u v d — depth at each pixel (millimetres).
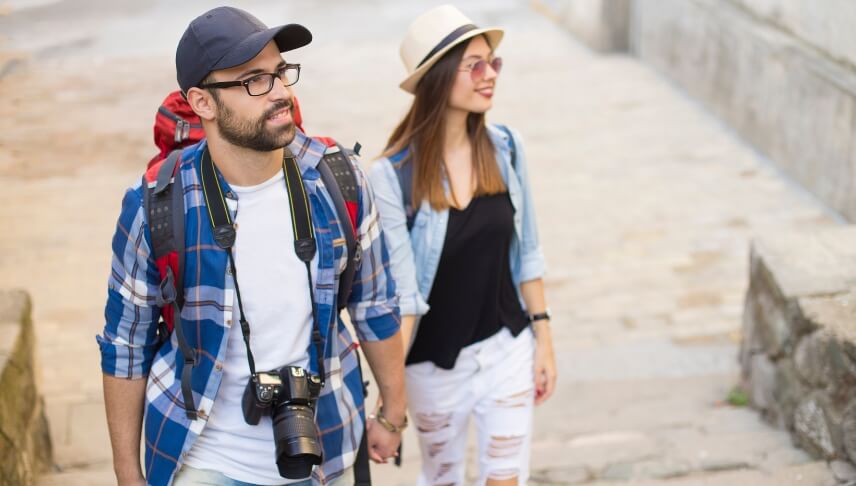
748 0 11445
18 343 4836
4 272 8711
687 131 12016
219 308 2756
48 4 19141
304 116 13125
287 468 2789
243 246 2756
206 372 2801
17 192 10555
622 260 8727
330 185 2828
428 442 3959
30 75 14453
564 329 7543
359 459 3094
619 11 15508
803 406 5195
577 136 12133
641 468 5137
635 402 6270
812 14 9805
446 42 3543
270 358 2832
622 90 13859
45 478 4957
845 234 5957
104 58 15844
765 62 10781
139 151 11820
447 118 3656
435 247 3660
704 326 7469
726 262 8570
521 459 3861
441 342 3752
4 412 4402
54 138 12188
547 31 17406
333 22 18188
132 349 2854
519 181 3818
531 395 3867
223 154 2717
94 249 9172
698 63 12969
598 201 10094
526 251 3908
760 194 10000
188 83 2629
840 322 4930
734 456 5180
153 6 19312
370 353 3160
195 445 2887
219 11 2594
